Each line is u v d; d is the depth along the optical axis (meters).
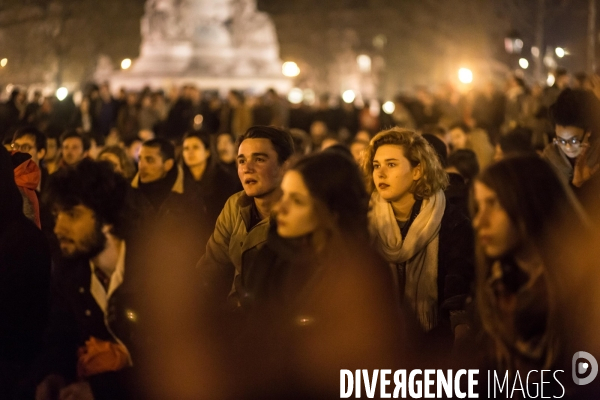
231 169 10.91
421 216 5.66
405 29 74.25
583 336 3.89
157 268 4.60
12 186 4.87
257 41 49.50
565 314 3.86
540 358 3.95
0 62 43.28
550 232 3.81
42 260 4.87
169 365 4.63
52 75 53.31
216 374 4.71
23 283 4.78
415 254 5.66
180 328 4.66
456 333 5.32
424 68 72.62
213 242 5.98
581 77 18.19
